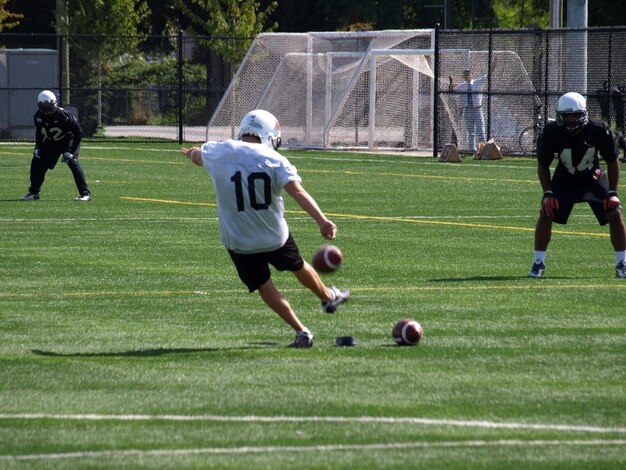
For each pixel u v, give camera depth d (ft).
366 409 74.08
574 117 125.70
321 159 341.62
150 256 149.89
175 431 69.21
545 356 90.89
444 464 62.95
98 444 66.64
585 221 191.72
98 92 453.17
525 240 167.94
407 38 368.27
